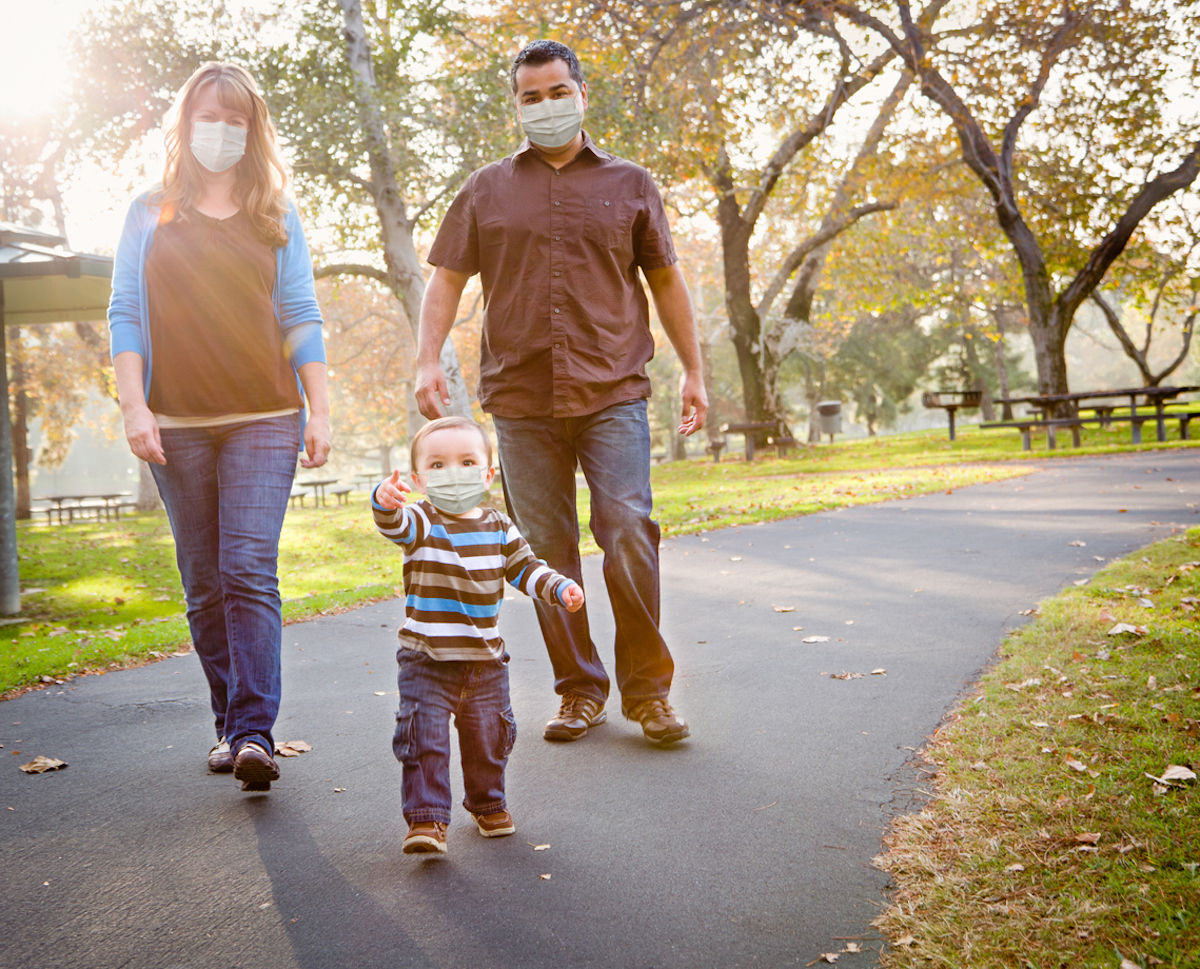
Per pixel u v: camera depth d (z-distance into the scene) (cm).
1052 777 263
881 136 2344
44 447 3400
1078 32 2033
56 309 901
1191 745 274
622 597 326
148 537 1777
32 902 222
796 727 335
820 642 459
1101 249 2178
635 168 342
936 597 540
